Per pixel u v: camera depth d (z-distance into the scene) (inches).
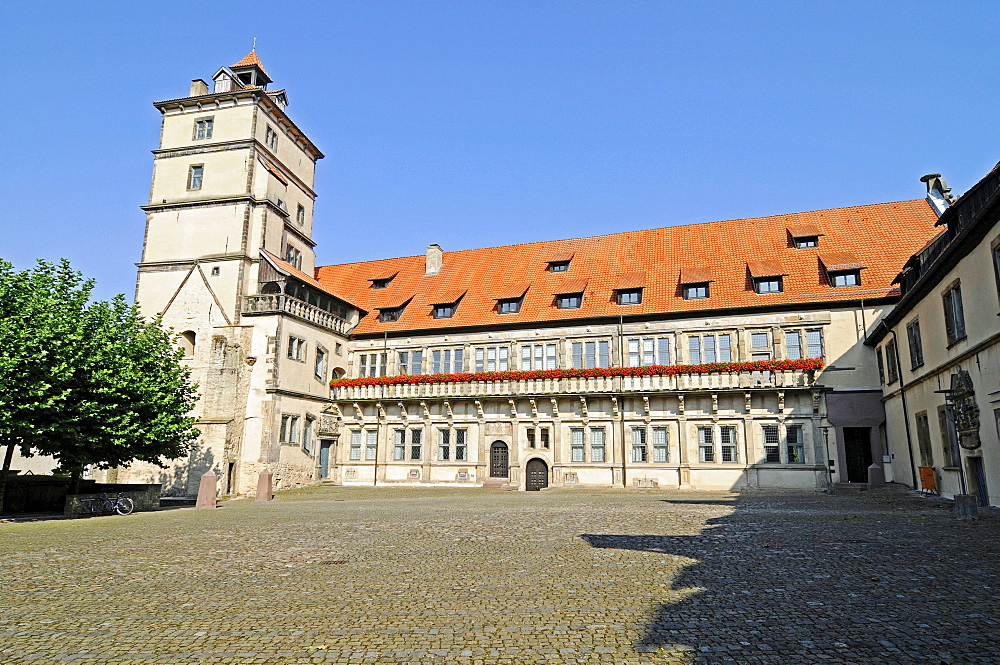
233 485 1413.6
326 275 1995.6
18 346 840.3
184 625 298.4
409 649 260.7
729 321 1435.8
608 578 386.0
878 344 1301.7
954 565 408.2
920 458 1062.4
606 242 1780.3
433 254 1882.4
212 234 1571.1
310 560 465.7
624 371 1425.9
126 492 1023.0
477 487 1483.8
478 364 1614.2
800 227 1565.0
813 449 1311.5
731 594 342.3
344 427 1653.5
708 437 1385.3
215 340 1502.2
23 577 416.8
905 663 239.6
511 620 299.1
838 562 425.4
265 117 1659.7
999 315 727.1
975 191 807.7
